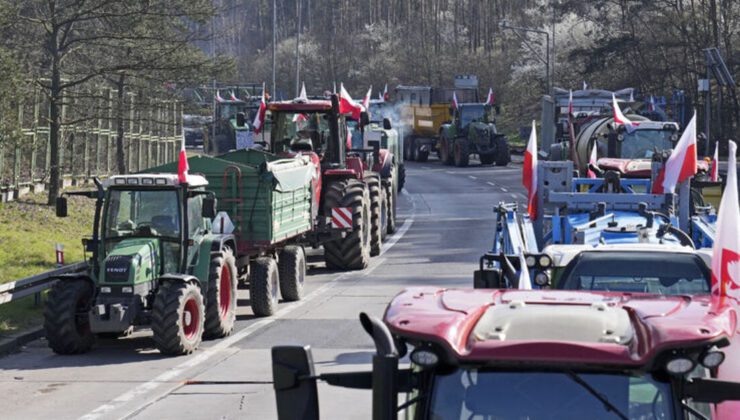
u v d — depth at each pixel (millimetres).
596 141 59375
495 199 85688
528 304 10336
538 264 19594
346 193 47500
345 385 9938
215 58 70062
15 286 33250
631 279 19844
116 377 27047
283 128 49094
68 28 62969
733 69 136500
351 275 46594
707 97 98812
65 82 67188
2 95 53875
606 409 9062
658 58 146625
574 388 9125
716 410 11719
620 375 9094
